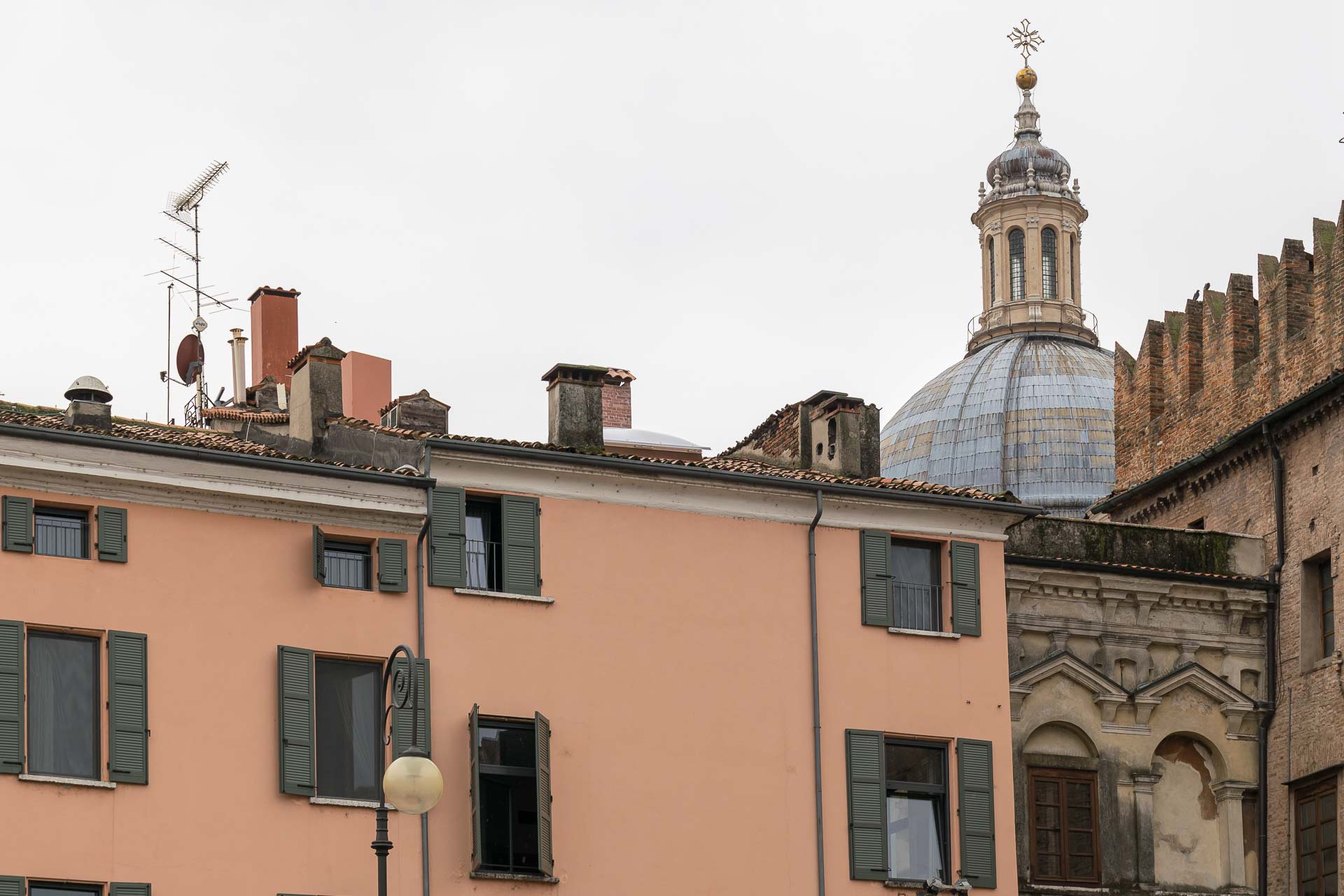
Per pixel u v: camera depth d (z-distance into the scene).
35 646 48.72
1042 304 155.12
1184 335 77.31
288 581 51.41
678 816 54.06
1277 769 63.56
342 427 57.59
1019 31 167.00
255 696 50.34
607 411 79.19
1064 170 160.00
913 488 59.12
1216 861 63.06
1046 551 64.81
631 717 54.22
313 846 50.03
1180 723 63.28
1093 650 63.03
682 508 56.25
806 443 64.69
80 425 53.66
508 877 51.78
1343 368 66.44
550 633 53.94
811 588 56.94
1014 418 143.12
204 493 50.84
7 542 48.66
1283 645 64.50
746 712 55.47
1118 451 81.00
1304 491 65.31
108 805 48.22
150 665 49.44
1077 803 61.50
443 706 52.31
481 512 54.72
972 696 57.88
